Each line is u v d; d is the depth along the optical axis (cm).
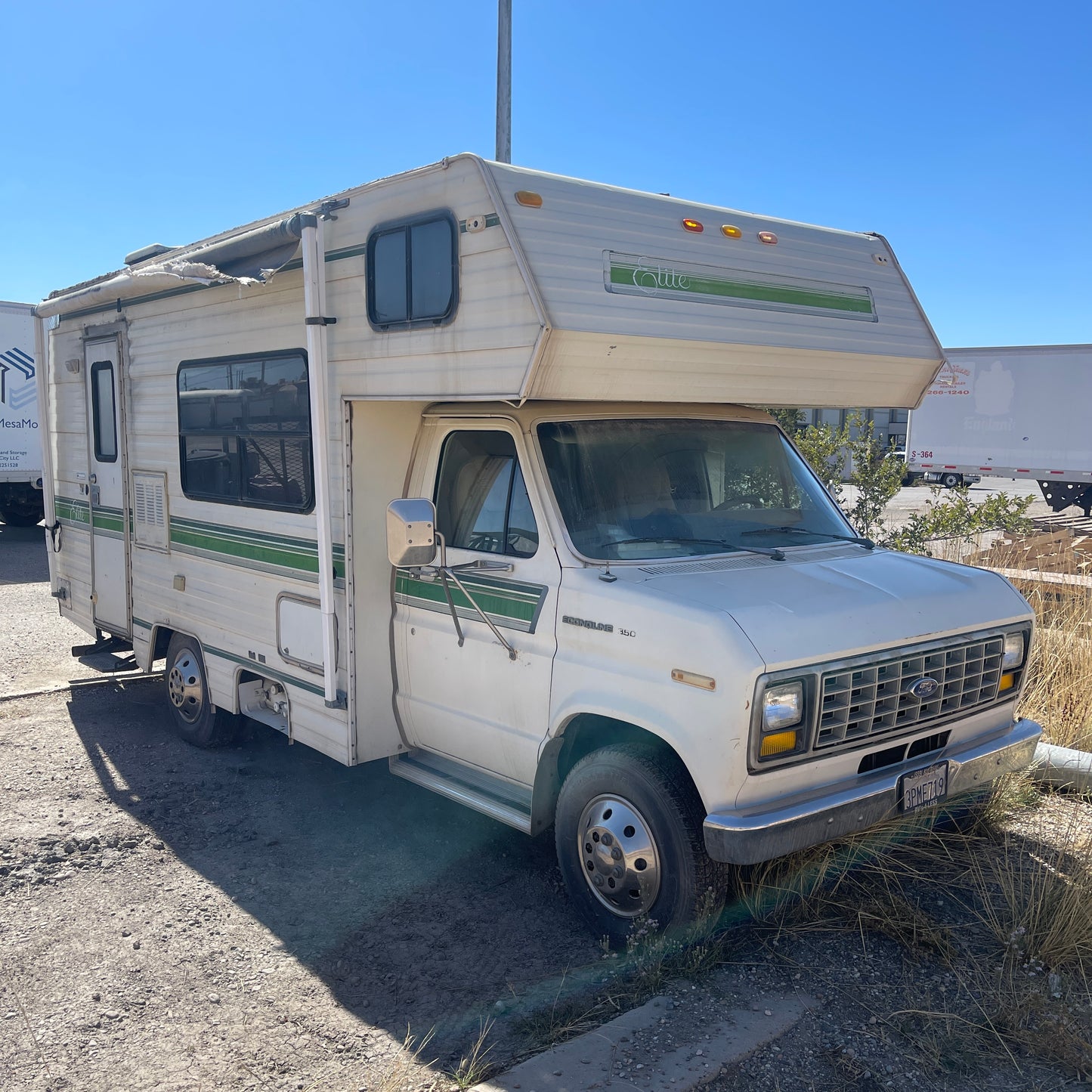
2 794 555
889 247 519
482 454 443
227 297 554
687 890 351
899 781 365
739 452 472
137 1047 330
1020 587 779
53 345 786
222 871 463
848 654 350
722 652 329
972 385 2241
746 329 418
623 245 391
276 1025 341
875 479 888
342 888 445
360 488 465
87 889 444
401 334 418
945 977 353
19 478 1681
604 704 367
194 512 601
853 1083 298
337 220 452
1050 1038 317
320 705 496
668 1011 330
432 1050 324
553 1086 295
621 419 443
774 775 337
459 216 385
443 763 480
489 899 433
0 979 371
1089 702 587
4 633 972
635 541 409
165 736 661
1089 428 2092
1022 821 482
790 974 354
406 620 471
